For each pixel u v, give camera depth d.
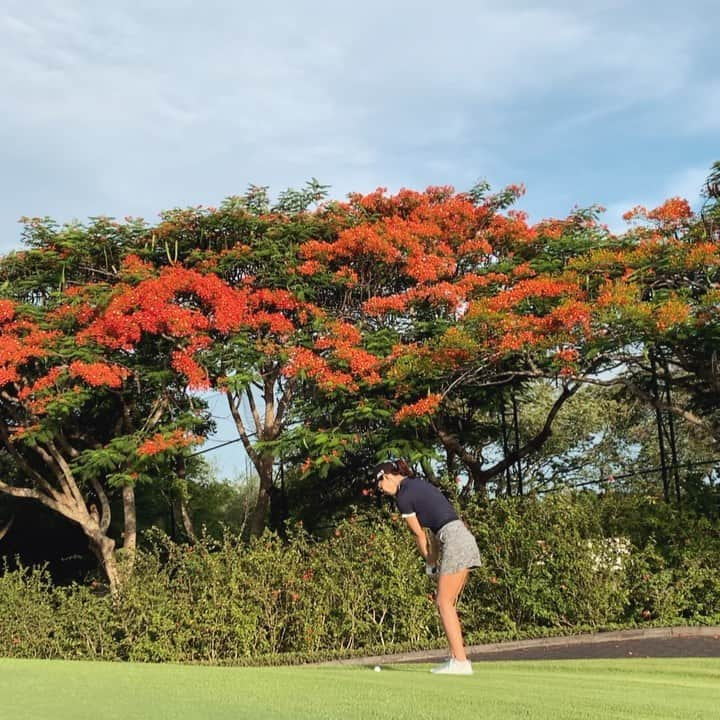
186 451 14.30
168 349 15.08
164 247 16.19
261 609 11.66
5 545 20.56
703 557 11.44
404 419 13.28
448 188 17.58
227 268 15.41
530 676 6.08
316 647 11.43
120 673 5.75
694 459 24.08
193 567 12.02
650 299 13.36
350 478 17.56
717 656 8.30
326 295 16.25
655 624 10.62
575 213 16.73
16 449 17.20
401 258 15.84
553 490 12.46
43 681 5.28
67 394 13.95
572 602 11.24
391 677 5.63
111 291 14.54
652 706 4.40
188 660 11.41
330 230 16.20
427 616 11.38
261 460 16.14
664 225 13.88
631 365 14.30
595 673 6.89
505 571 11.60
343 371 14.30
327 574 11.80
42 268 16.19
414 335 15.28
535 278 14.73
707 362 13.19
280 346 14.66
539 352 13.40
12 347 14.02
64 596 12.57
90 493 18.69
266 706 4.30
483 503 12.78
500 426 17.42
